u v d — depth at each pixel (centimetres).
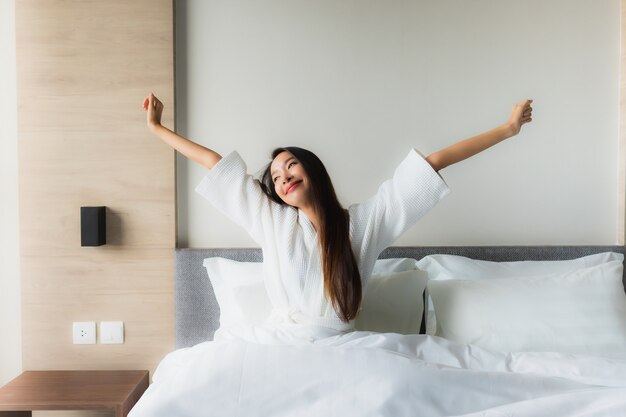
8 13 230
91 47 225
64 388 204
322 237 171
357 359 145
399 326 195
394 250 226
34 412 231
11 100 231
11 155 232
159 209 227
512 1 233
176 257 224
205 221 232
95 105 225
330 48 232
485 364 160
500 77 234
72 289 228
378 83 233
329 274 167
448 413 136
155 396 142
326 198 175
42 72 224
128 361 229
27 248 227
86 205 227
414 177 175
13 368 236
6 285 235
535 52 234
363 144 233
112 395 196
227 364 145
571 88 235
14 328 236
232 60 230
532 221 236
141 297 229
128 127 226
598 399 131
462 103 234
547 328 182
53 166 226
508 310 186
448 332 188
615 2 235
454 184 235
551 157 236
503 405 135
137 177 227
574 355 163
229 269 212
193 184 231
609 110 236
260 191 183
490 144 181
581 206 237
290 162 177
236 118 231
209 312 222
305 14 231
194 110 230
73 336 227
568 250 228
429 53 233
